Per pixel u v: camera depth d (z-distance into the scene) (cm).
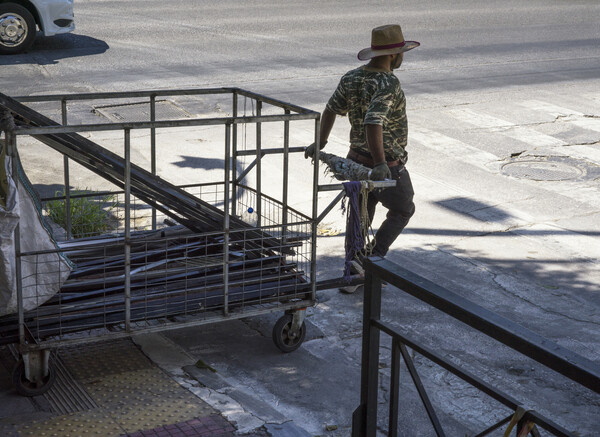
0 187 379
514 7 2081
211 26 1617
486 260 635
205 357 461
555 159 914
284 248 469
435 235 684
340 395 426
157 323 434
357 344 491
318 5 1953
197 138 921
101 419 378
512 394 439
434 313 540
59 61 1257
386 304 551
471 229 701
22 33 1287
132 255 459
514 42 1631
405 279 238
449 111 1099
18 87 1086
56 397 399
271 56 1366
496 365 473
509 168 877
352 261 489
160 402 397
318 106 1056
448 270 613
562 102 1177
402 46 503
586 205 771
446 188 804
